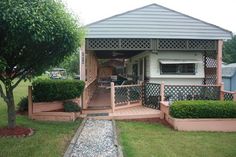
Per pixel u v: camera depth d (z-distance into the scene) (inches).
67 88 450.9
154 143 317.1
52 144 294.7
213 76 546.6
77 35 324.8
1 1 254.2
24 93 792.9
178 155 276.7
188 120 393.4
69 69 1518.2
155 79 553.0
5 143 294.5
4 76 329.1
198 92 519.2
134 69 800.3
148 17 508.1
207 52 557.3
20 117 437.4
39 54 320.5
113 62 1318.9
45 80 459.5
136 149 289.3
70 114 432.5
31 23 261.1
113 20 499.5
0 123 380.8
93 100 617.0
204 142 329.4
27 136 326.6
